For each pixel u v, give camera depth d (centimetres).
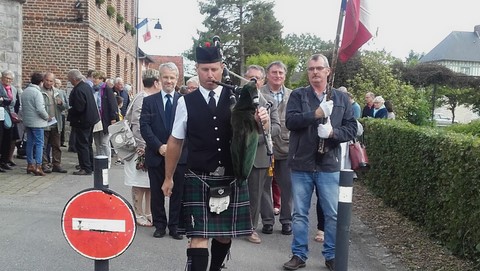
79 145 1045
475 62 7600
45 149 1065
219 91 426
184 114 423
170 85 634
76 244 404
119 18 2145
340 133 521
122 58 2306
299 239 548
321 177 533
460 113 5459
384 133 886
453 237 571
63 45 1588
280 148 674
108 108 1117
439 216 620
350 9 579
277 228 729
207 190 418
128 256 568
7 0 1252
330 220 538
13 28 1268
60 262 533
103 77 1264
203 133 417
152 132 627
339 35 542
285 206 692
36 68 1584
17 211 727
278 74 676
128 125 696
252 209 636
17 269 507
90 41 1627
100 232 404
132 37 2609
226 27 5138
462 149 544
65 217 404
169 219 648
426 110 2025
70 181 975
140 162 684
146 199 711
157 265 543
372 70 1994
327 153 530
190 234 417
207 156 418
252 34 4984
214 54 418
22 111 1002
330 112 509
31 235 618
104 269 409
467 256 542
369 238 682
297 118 521
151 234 661
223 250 444
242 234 425
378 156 932
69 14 1586
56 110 1057
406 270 553
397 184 802
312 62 540
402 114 1936
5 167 1051
